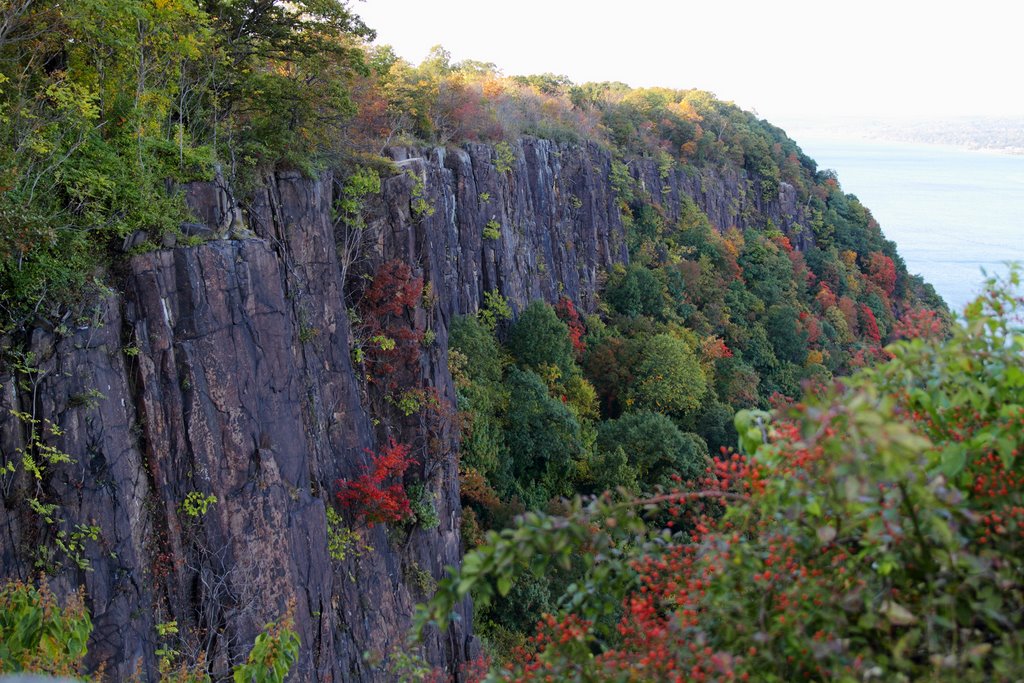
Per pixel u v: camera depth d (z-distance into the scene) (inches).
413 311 1493.6
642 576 295.1
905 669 235.0
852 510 235.3
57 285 782.5
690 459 2198.6
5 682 339.3
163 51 1045.8
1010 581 224.2
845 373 3969.0
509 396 2006.6
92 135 881.5
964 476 259.8
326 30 1299.2
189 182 977.5
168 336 884.0
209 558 904.9
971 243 7027.6
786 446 264.1
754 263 4311.0
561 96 3890.3
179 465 892.0
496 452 1852.9
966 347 268.7
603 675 277.3
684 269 3666.3
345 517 1173.7
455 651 1338.6
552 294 2738.7
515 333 2290.8
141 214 878.4
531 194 2645.2
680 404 2593.5
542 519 264.5
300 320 1151.6
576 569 1536.7
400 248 1496.1
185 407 896.9
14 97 837.2
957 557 227.0
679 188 4138.8
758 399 3117.6
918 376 277.7
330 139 1414.9
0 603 467.2
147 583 847.1
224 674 892.6
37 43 882.1
